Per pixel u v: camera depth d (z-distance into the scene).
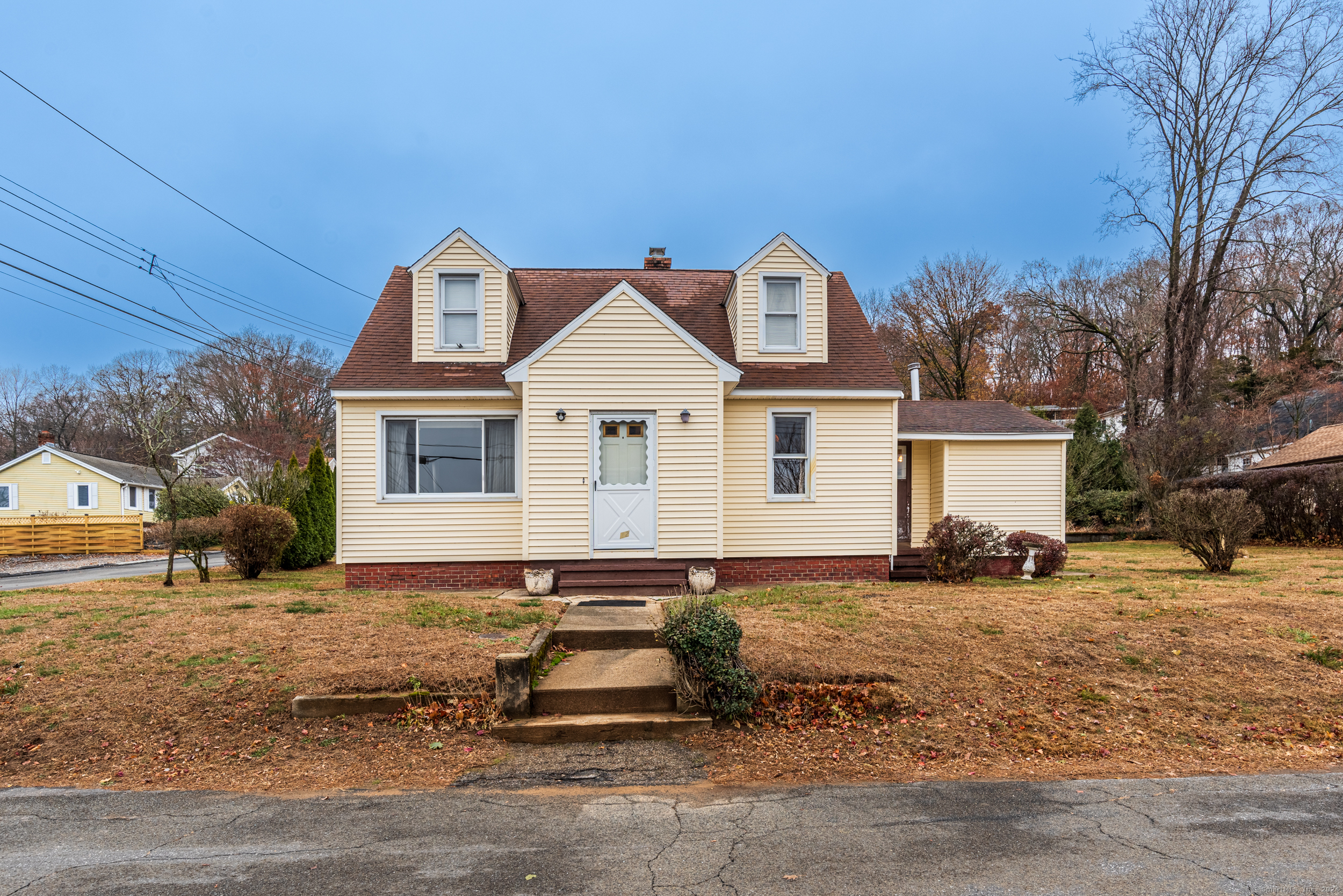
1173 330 28.20
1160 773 5.41
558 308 14.52
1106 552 20.03
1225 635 8.03
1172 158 28.41
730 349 13.69
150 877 3.79
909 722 6.23
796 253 13.55
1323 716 6.45
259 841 4.23
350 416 12.31
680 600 7.07
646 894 3.58
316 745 5.80
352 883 3.71
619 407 12.03
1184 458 25.09
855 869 3.83
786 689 6.52
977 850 4.05
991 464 16.67
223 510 14.85
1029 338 43.88
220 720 6.10
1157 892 3.57
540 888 3.65
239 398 44.44
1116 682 6.98
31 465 37.16
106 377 51.69
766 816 4.55
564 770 5.39
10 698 6.38
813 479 12.98
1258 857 3.96
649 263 16.56
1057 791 5.00
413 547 12.32
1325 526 19.31
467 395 12.30
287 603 9.75
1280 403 33.06
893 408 13.17
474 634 8.03
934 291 43.25
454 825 4.45
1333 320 34.62
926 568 13.76
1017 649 7.60
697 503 12.12
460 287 13.09
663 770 5.40
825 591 10.98
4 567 23.31
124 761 5.57
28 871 3.87
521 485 12.46
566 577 11.78
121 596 10.84
